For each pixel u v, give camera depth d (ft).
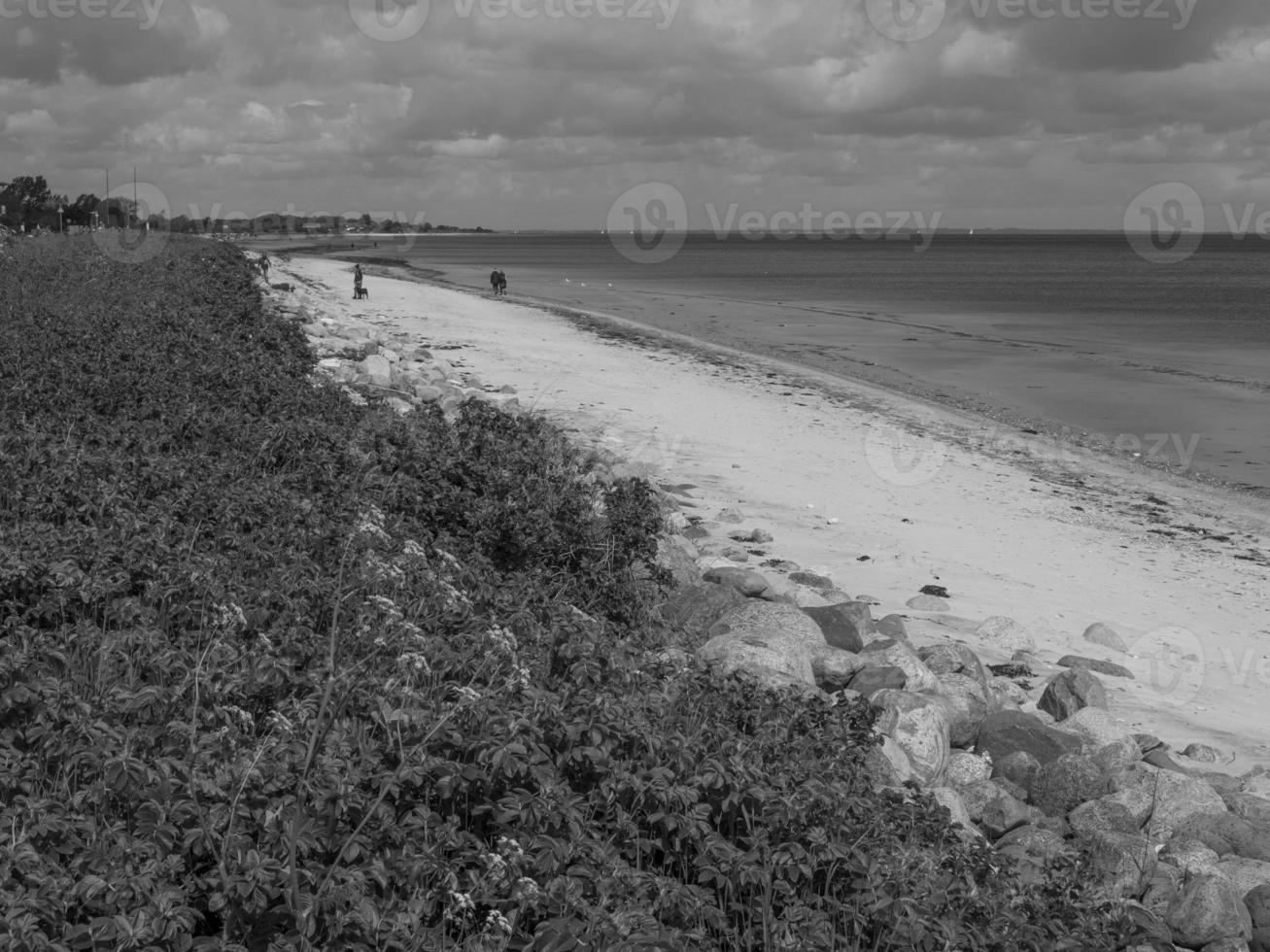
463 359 102.42
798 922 16.46
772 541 51.26
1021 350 137.18
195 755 15.94
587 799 17.97
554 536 33.45
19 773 15.64
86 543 24.06
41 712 16.60
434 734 17.51
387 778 16.24
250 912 13.93
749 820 18.08
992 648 41.22
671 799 17.56
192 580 23.30
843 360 123.95
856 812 18.67
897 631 38.99
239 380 45.91
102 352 46.50
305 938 13.43
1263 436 85.35
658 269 376.68
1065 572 51.90
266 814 15.07
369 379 70.95
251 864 14.06
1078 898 19.10
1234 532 60.90
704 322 166.61
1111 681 39.55
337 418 43.93
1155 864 25.32
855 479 65.72
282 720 16.44
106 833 14.34
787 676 29.78
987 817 27.30
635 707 19.62
